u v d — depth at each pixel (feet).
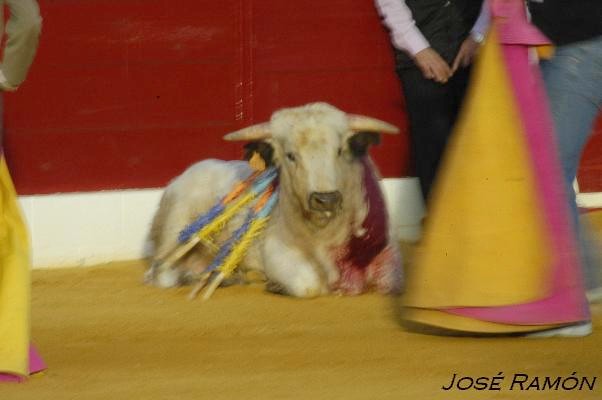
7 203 27.81
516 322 30.37
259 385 27.71
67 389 27.63
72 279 41.78
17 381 28.14
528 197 30.42
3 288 27.61
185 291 38.99
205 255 39.70
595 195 48.55
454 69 40.24
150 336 32.99
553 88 30.81
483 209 30.40
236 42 45.83
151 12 45.06
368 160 38.34
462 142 30.63
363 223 37.52
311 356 30.30
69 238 44.52
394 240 38.37
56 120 44.62
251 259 39.06
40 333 33.58
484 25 39.17
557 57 30.73
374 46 46.88
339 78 46.70
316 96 46.62
